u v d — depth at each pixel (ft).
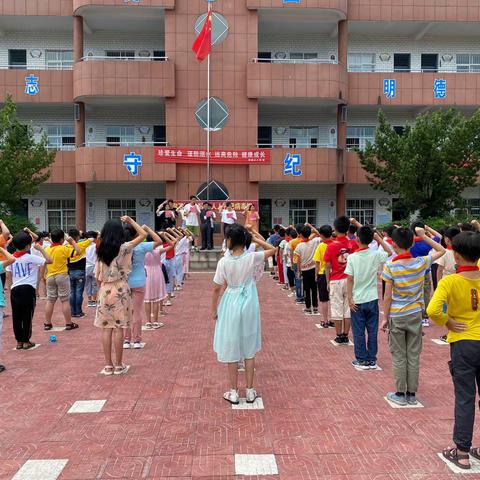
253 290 17.20
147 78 72.33
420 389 18.60
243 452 13.46
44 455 13.37
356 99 77.15
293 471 12.46
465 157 60.49
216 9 74.33
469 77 77.51
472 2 76.79
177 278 46.42
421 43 82.33
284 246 45.01
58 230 29.07
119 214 79.82
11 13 73.51
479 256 12.69
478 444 13.80
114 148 71.92
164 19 75.15
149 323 29.89
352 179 77.56
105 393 18.22
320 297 29.66
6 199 59.88
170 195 73.97
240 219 71.20
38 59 79.30
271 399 17.54
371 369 21.12
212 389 18.65
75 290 33.22
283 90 73.77
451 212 71.36
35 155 60.80
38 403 17.26
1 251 21.83
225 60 74.64
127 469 12.57
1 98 73.87
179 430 14.89
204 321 31.86
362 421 15.55
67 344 25.96
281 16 75.77
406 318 16.69
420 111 80.43
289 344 25.75
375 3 76.48
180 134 74.23
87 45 79.20
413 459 13.06
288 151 74.38
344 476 12.21
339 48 76.84
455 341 12.82
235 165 74.79
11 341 26.86
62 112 79.56
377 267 21.20
